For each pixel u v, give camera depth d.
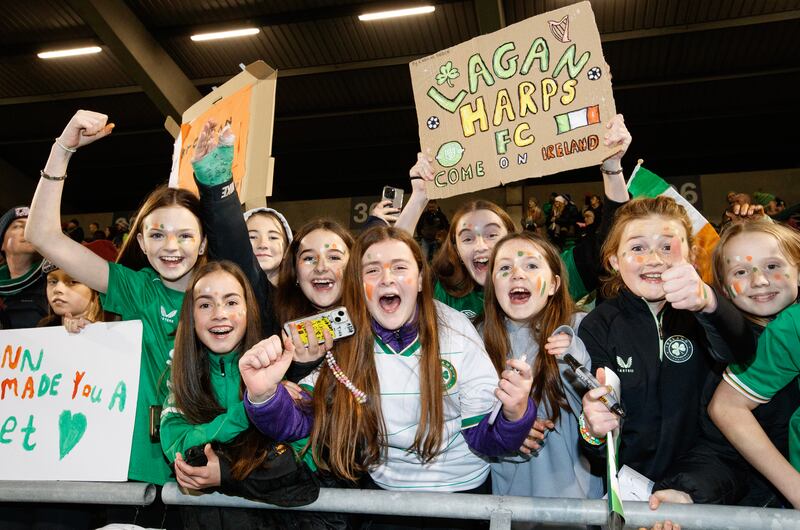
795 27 11.73
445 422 2.18
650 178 3.01
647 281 2.47
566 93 2.73
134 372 2.40
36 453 2.38
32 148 16.98
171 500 2.10
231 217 2.54
